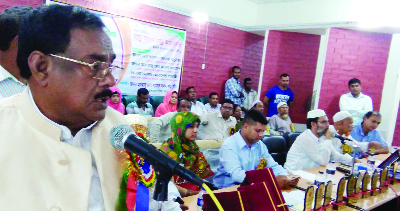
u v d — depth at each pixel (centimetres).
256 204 131
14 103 67
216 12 598
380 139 370
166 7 516
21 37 62
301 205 174
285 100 559
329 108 530
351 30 513
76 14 62
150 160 72
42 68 61
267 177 159
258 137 231
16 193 58
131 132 73
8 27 87
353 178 187
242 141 234
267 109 575
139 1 483
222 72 626
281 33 580
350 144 319
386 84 549
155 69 520
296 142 282
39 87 63
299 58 588
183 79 570
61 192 63
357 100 491
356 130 366
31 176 60
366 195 200
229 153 227
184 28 550
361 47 518
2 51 88
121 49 470
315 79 598
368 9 524
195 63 581
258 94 590
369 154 322
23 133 62
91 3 435
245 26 631
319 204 168
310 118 278
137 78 499
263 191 135
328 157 273
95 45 62
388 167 235
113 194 74
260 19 668
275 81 589
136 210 75
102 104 66
